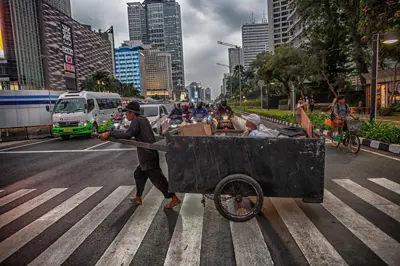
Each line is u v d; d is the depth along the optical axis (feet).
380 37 36.40
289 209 14.87
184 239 12.00
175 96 629.92
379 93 80.07
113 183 21.38
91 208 16.15
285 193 13.11
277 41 373.61
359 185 18.57
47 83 341.82
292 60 114.93
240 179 12.95
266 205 15.46
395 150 28.53
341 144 34.76
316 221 13.35
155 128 43.73
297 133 14.53
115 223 13.91
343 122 31.07
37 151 41.34
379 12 31.45
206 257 10.58
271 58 125.08
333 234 12.06
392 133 31.58
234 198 13.52
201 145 13.28
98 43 511.81
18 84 291.17
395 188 17.79
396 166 23.24
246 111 129.49
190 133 18.16
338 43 91.20
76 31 423.64
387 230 12.31
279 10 368.89
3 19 279.49
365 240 11.50
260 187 13.00
